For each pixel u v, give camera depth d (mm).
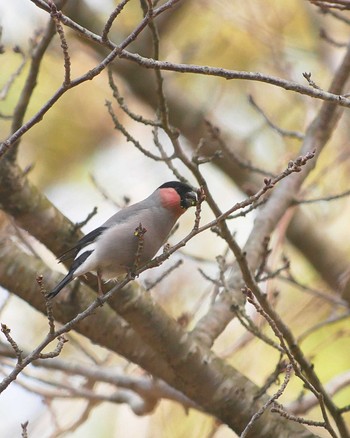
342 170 13734
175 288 12789
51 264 12859
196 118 13641
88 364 11359
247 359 12148
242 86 13789
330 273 13758
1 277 9227
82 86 13344
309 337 12297
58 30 6527
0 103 12516
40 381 10836
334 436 7082
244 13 13305
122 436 11953
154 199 9391
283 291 12945
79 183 13445
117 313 9023
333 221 13945
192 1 13219
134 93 13695
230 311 9531
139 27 6684
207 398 9141
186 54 13484
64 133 13273
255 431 8945
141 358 9414
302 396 10438
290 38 13578
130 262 8969
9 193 8930
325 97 6957
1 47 9531
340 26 13680
